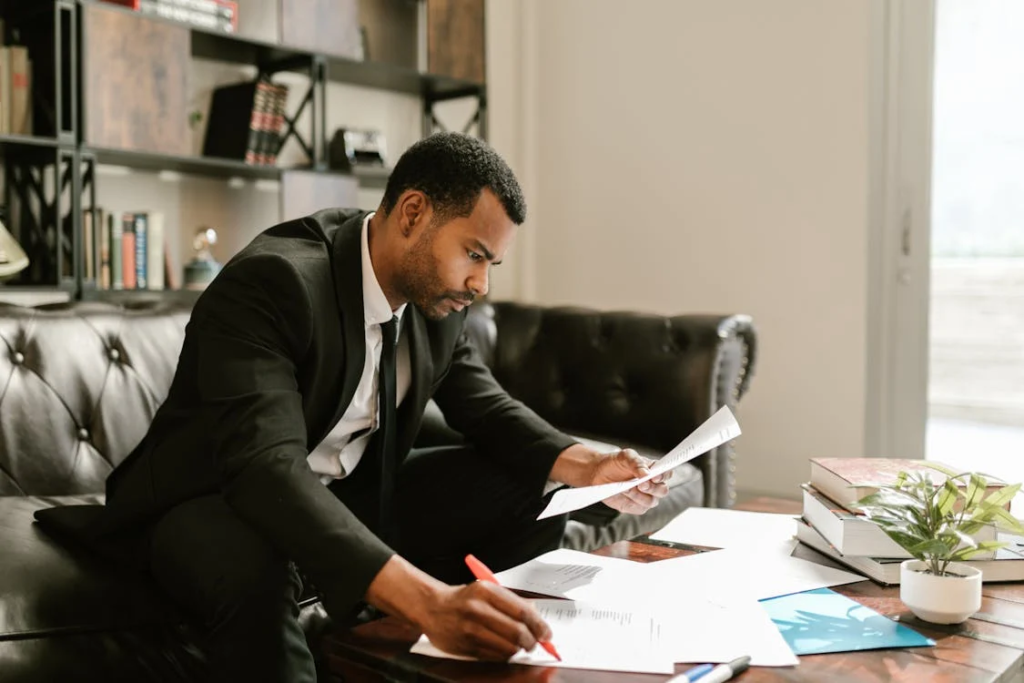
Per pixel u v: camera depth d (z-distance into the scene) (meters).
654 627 1.00
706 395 2.40
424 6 3.52
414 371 1.42
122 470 1.33
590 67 3.71
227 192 3.03
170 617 1.25
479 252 1.22
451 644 0.90
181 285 2.90
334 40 2.99
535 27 3.87
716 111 3.38
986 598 1.13
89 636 1.17
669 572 1.20
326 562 0.95
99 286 2.49
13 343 1.79
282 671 1.02
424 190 1.22
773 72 3.23
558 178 3.84
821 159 3.14
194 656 1.25
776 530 1.44
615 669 0.90
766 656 0.93
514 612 0.90
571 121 3.78
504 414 1.54
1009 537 1.28
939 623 1.03
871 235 3.10
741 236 3.34
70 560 1.28
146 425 1.92
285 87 2.92
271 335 1.15
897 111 3.10
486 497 1.58
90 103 2.38
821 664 0.92
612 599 1.09
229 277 1.17
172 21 2.56
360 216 1.36
